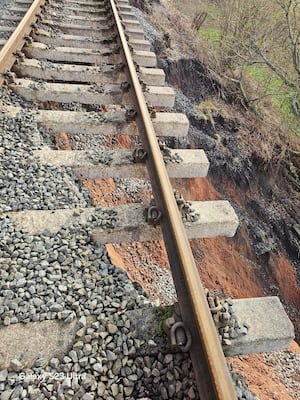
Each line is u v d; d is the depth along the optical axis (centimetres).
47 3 628
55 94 396
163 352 184
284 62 1047
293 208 913
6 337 185
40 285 209
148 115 342
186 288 192
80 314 197
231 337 188
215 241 665
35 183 283
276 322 197
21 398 163
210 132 792
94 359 178
